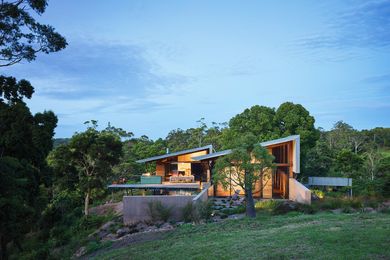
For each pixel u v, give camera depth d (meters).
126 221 24.41
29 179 20.14
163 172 37.94
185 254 12.91
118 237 21.66
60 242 26.19
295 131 42.00
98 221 28.67
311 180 35.66
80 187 33.78
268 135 42.00
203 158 31.16
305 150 41.09
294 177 30.30
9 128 20.31
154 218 23.73
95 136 36.34
